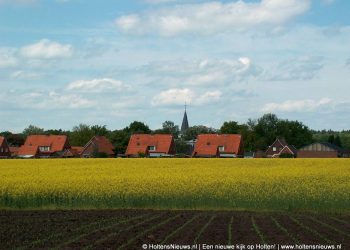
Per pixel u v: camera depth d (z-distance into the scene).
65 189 26.25
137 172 34.25
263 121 141.75
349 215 24.14
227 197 25.64
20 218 22.48
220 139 84.00
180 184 26.92
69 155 88.75
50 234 18.31
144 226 20.11
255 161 46.47
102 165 41.50
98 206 26.02
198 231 18.94
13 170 36.50
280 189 26.20
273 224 20.77
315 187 26.84
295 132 139.38
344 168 37.06
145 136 87.12
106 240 17.09
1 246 16.06
